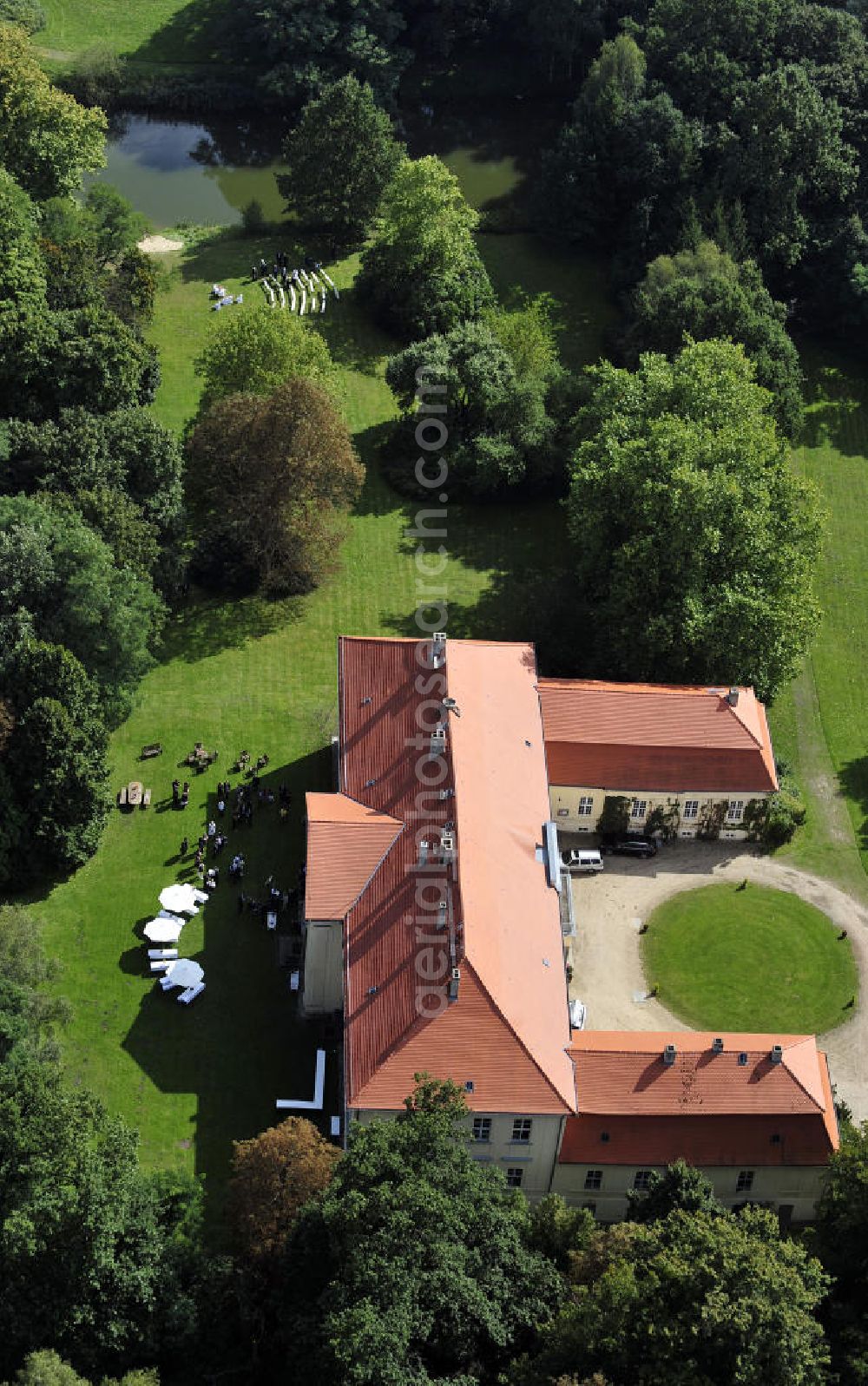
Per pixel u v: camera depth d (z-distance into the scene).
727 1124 96.62
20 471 133.00
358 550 147.25
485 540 149.62
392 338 173.38
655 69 190.50
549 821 110.00
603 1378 74.69
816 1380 75.75
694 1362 75.38
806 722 135.50
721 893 119.94
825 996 113.62
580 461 135.38
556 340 174.75
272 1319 87.12
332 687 133.25
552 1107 93.88
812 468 160.25
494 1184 85.75
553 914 104.62
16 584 116.94
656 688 122.50
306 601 141.50
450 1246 79.75
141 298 165.62
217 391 149.00
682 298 157.38
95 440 134.12
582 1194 98.25
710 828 123.38
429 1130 83.44
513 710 116.94
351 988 99.56
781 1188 98.00
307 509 138.62
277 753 126.81
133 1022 107.25
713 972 114.31
